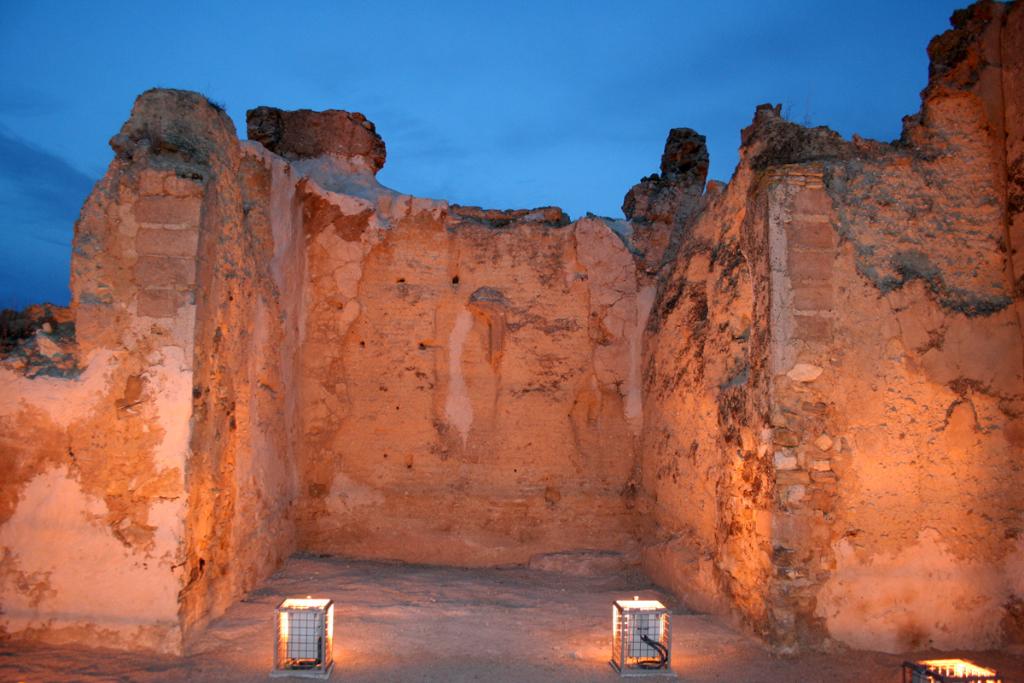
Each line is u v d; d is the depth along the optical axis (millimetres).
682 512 7887
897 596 6070
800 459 6008
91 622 5730
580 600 7617
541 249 9594
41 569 5793
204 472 6148
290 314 8672
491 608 7164
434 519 9195
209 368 6246
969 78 6703
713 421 7207
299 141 9836
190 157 6160
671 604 7488
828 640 5957
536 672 5457
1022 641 6156
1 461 5879
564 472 9312
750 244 6590
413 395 9336
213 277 6309
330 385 9211
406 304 9414
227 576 6734
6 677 5117
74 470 5848
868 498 6105
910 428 6203
